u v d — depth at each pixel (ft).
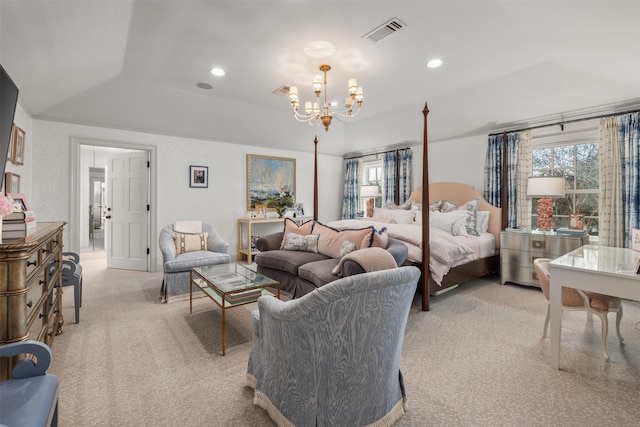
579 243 11.75
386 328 4.46
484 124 14.90
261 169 19.42
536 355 7.46
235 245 18.49
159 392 5.96
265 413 5.38
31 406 3.23
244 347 7.84
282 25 8.02
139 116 14.19
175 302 11.12
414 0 7.02
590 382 6.35
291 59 9.98
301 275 10.19
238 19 7.75
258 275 9.39
